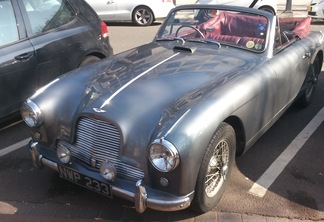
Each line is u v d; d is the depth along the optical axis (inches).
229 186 138.7
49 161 125.3
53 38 186.5
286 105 168.2
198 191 111.1
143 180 107.8
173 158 99.6
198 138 103.7
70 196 133.2
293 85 168.9
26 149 165.6
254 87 130.4
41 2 189.6
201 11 173.0
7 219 121.8
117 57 155.2
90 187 118.0
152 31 427.5
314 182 141.8
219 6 171.3
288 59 159.6
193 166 104.4
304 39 189.0
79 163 120.2
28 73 177.0
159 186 106.6
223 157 121.3
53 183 140.6
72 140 120.2
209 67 137.5
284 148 166.1
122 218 122.6
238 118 123.6
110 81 128.2
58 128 123.8
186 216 123.3
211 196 119.6
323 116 198.5
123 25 470.3
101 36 212.7
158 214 124.3
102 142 113.3
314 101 218.4
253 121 134.5
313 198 132.3
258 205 128.6
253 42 156.0
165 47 161.5
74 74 139.2
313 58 191.3
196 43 163.3
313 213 124.9
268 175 146.0
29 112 124.4
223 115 112.5
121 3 456.8
